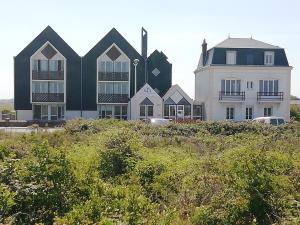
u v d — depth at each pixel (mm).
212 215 8406
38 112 48531
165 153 16172
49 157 8867
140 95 46750
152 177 11727
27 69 47875
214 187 9664
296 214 8328
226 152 13836
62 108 48906
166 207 9078
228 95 46625
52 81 48219
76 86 48781
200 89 50844
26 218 7672
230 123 25000
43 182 8453
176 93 47156
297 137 20562
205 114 47906
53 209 8000
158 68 51562
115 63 49375
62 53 48344
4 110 56812
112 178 11742
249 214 8477
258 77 46844
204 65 49156
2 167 8672
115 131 15828
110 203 7992
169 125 24812
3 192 7410
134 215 7250
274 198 8680
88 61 48906
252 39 49156
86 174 9547
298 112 51469
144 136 20828
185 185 10250
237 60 46688
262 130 23578
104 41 49156
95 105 49125
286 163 11070
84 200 8383
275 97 47156
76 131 23062
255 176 9062
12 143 16406
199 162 12688
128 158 12984
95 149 14773
